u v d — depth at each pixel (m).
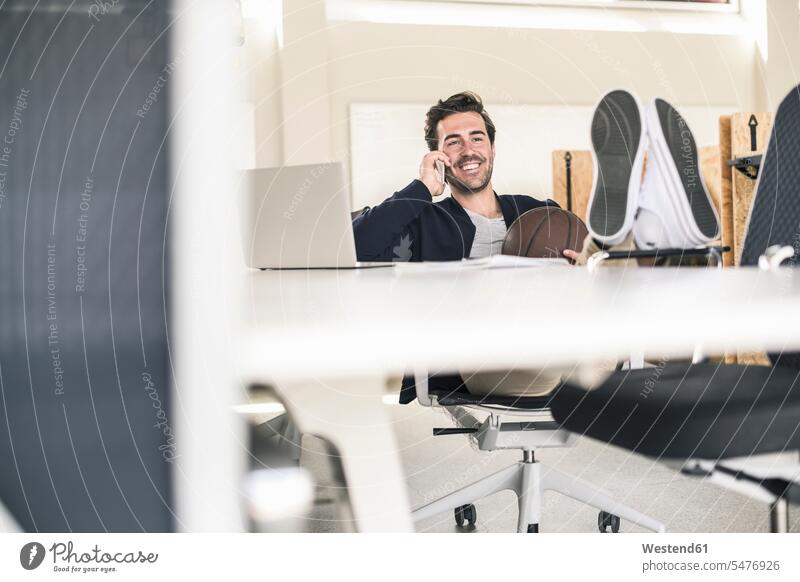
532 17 3.69
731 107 3.77
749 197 1.98
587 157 2.31
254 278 0.99
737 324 0.45
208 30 0.25
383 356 0.35
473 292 0.75
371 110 3.43
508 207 2.19
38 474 0.27
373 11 3.47
